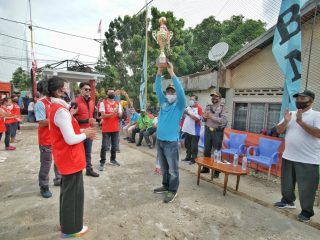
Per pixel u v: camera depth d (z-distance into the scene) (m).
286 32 5.20
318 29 6.03
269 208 3.96
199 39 15.95
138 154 7.44
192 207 3.87
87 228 3.09
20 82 34.91
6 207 3.64
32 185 4.55
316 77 6.10
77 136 2.63
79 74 13.37
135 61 17.45
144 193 4.34
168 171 4.27
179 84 3.73
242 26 13.86
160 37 3.88
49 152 3.93
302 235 3.20
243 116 8.16
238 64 8.13
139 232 3.10
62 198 2.78
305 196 3.49
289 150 3.72
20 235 2.95
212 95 5.27
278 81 7.01
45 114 3.80
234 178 5.47
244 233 3.18
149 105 15.32
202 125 7.71
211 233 3.15
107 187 4.57
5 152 7.17
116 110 5.62
